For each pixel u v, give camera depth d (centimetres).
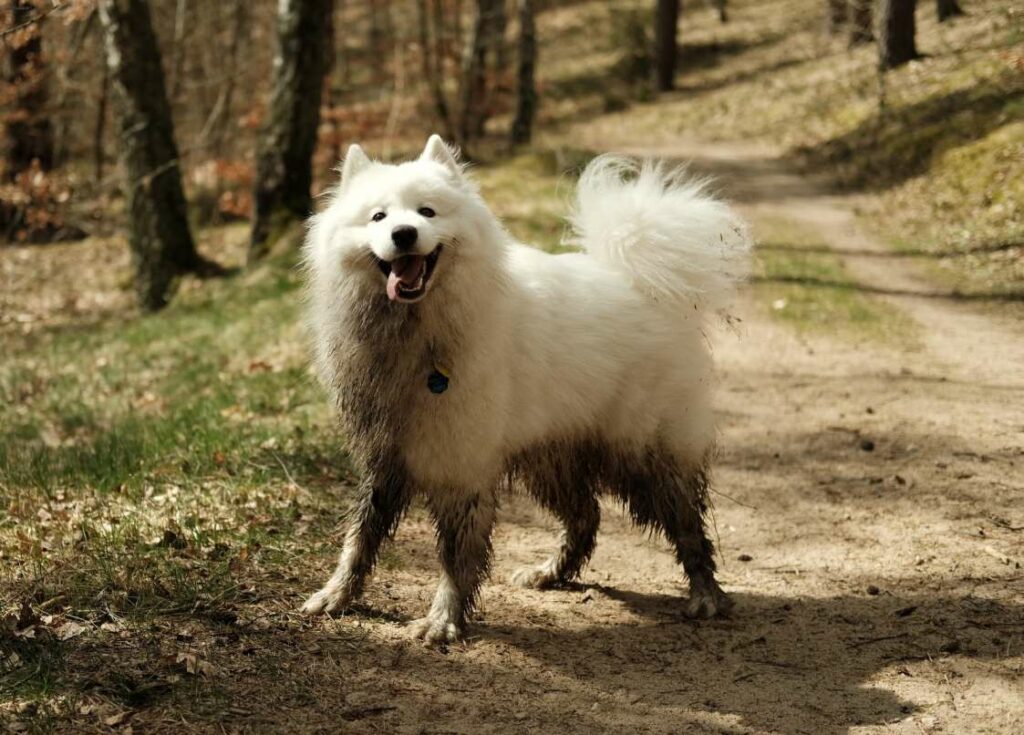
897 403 846
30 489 610
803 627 472
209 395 928
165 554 484
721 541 592
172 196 1672
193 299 1559
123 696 361
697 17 4356
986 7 2786
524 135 2853
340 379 434
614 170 515
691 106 3228
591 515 519
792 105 2823
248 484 600
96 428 905
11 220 2038
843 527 598
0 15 1055
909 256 1486
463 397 415
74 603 426
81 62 2200
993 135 1794
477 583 444
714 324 529
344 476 646
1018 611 474
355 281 415
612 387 470
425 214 406
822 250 1541
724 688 409
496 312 420
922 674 420
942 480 661
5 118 1958
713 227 494
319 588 475
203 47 2962
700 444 497
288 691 379
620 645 451
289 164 1667
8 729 334
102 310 1689
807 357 1011
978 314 1168
